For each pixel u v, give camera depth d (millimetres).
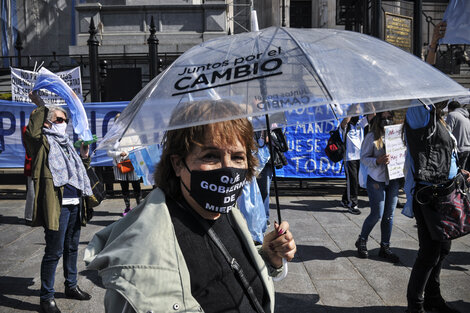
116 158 5914
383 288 3777
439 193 2932
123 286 1017
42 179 3273
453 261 4406
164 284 1032
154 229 1094
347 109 1861
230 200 1213
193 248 1164
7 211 6797
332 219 6059
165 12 11898
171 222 1140
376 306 3447
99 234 1266
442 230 2889
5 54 15953
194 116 1144
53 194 3277
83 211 3645
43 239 5312
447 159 2992
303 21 18156
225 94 1186
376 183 4352
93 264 1087
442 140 2996
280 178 7828
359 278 3998
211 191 1192
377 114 4387
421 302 3109
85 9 11680
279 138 5262
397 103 1729
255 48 1307
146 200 1207
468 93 1271
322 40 1359
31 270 4289
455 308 3352
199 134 1189
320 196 7570
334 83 1194
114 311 1080
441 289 3729
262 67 1232
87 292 3762
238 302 1179
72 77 7352
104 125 7703
